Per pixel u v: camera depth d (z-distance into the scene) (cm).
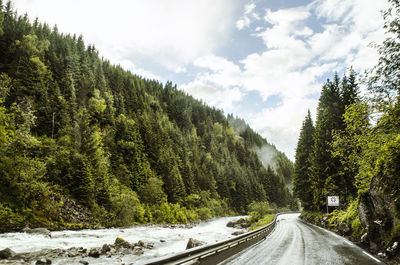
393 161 916
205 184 8281
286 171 17238
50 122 4559
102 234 2361
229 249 936
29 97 4616
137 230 3016
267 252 1012
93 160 4009
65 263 1129
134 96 9994
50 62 6362
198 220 5966
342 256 883
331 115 2856
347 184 2472
